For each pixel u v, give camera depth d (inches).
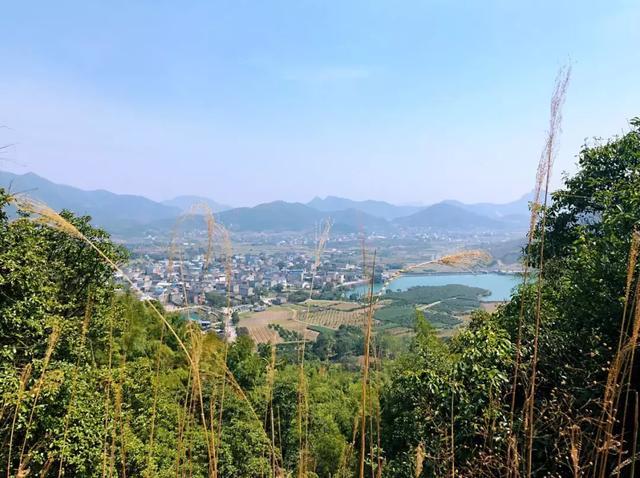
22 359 324.8
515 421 165.9
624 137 395.9
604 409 91.8
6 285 357.4
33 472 218.4
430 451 180.9
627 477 149.3
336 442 359.6
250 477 300.0
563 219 409.7
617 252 236.2
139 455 265.7
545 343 211.5
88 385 319.6
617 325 212.2
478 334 255.6
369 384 109.4
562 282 263.4
